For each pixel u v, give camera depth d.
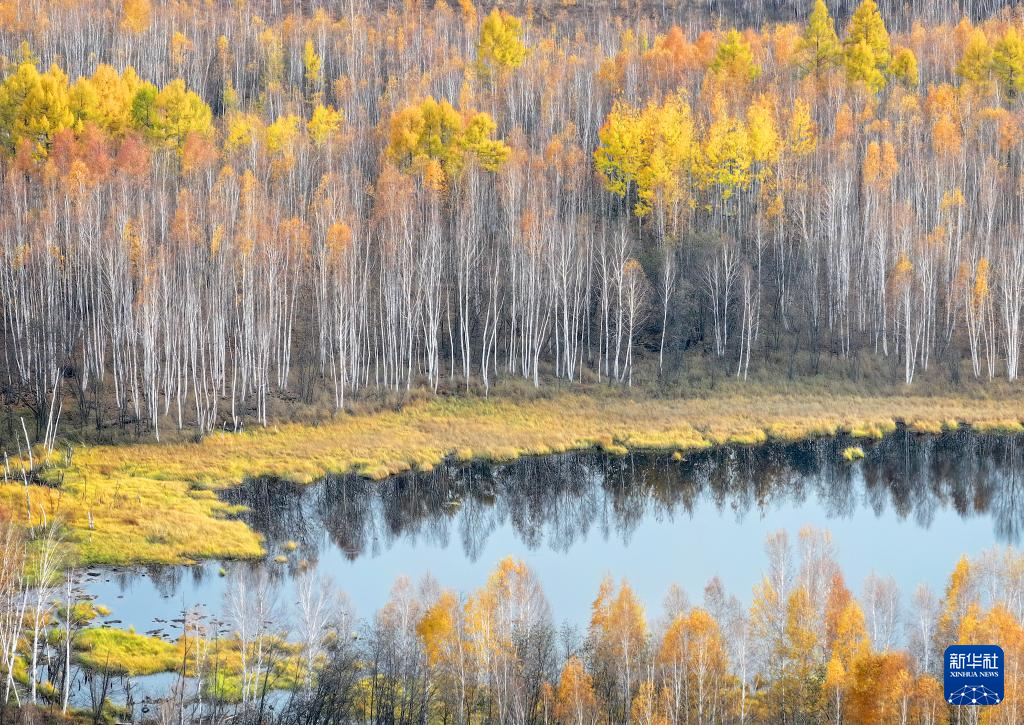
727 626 68.94
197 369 141.25
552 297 150.12
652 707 63.09
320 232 148.50
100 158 153.38
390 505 110.56
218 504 106.81
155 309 127.50
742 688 65.19
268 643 76.06
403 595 72.06
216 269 138.38
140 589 87.56
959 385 143.00
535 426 131.12
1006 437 131.12
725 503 112.94
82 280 136.12
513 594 70.94
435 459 121.44
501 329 153.50
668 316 150.38
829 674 64.94
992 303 150.50
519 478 119.12
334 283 139.88
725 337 145.38
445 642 67.62
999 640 65.19
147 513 102.06
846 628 67.44
